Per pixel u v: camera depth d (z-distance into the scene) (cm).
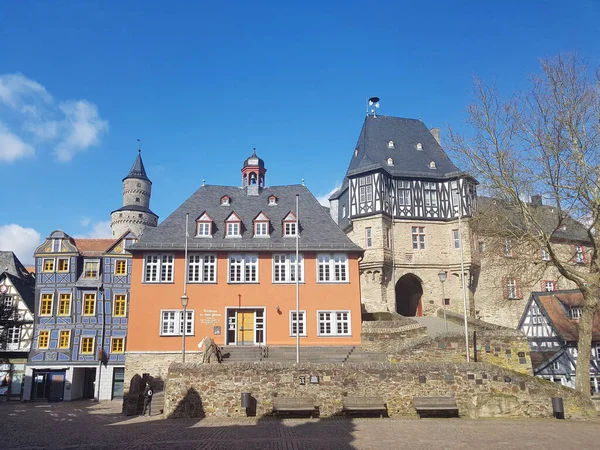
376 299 4275
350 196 4531
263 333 3294
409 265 4397
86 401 3994
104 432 1778
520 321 3878
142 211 7688
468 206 4431
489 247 2948
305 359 2877
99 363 4134
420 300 4575
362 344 3097
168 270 3325
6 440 1631
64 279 4266
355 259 3419
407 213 4484
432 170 4672
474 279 4453
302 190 3931
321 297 3344
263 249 3366
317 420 1958
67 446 1496
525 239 2594
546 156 2447
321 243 3431
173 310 3262
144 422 1992
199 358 3192
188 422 1934
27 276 5209
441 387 2097
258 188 3941
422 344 2677
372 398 2036
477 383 2098
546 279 4697
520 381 2081
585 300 2372
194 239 3412
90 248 4662
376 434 1628
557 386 2073
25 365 4103
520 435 1619
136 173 7981
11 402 3922
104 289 4269
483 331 2688
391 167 4562
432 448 1411
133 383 2545
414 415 2062
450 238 4500
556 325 3581
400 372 2106
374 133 4847
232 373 2086
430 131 5281
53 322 4194
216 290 3312
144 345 3195
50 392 4059
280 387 2075
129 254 4350
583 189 2367
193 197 3772
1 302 4025
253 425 1841
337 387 2081
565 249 4572
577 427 1791
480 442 1500
